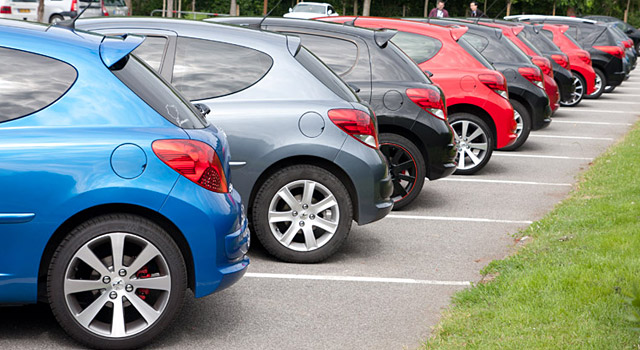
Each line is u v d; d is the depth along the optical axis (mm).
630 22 87812
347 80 8023
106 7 32656
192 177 4297
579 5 64938
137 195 4199
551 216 8023
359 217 6219
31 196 4113
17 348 4316
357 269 6211
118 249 4246
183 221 4285
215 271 4391
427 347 4453
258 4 51281
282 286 5688
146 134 4254
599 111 19328
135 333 4320
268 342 4598
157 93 4465
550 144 14016
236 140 6000
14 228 4125
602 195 9062
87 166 4156
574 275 5426
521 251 6645
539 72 12828
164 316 4344
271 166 6176
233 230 4473
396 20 10430
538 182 10500
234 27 6328
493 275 6051
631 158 11625
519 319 4719
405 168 8336
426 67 10477
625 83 28531
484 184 10266
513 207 8898
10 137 4137
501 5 66625
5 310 4910
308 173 6152
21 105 4211
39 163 4117
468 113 10688
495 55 12875
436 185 10125
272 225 6191
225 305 5234
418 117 8125
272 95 6117
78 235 4199
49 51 4301
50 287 4219
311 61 6340
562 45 20359
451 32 10547
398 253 6754
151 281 4312
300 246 6258
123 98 4309
